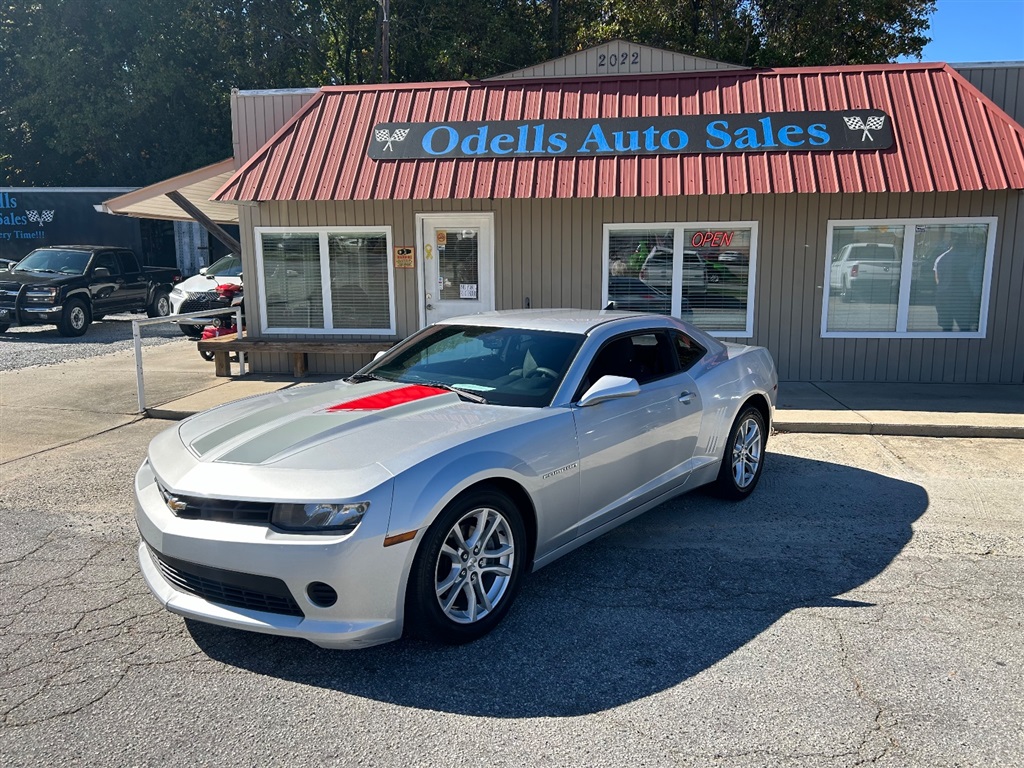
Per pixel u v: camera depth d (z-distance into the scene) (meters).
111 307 17.61
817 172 8.91
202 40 27.70
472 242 10.48
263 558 3.20
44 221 23.47
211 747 2.89
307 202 10.55
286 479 3.34
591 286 10.27
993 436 7.66
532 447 3.86
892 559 4.68
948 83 9.38
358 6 26.95
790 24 23.47
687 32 23.28
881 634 3.73
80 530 5.22
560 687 3.29
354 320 10.82
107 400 9.27
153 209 13.08
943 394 9.22
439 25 26.36
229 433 3.90
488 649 3.61
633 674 3.38
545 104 9.86
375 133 9.83
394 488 3.29
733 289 10.09
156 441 4.19
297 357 10.61
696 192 8.95
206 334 11.68
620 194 9.05
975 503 5.73
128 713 3.11
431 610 3.44
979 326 9.87
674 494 5.10
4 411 8.73
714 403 5.30
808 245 9.87
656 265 10.16
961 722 3.01
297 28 27.88
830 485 6.17
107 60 28.14
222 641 3.70
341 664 3.48
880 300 9.98
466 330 5.07
